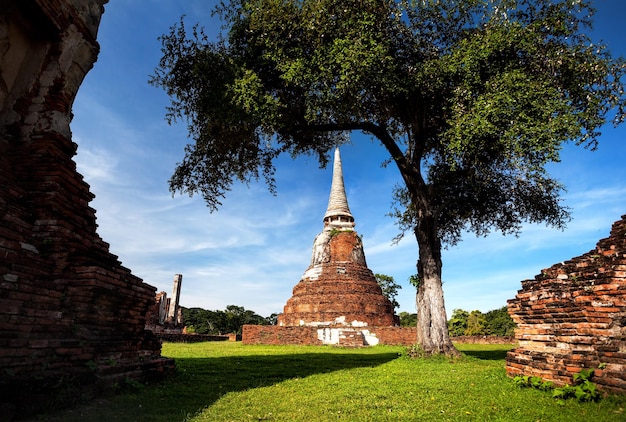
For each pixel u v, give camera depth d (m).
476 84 12.14
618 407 5.47
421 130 15.26
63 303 6.15
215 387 7.83
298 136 17.09
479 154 12.96
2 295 5.22
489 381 8.42
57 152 7.11
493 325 54.16
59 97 7.52
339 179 39.62
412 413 5.75
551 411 5.60
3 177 6.50
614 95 12.23
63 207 6.84
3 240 5.45
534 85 10.98
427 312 14.20
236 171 16.92
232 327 65.06
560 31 12.36
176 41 14.40
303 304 31.89
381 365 12.45
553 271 8.03
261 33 13.56
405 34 13.55
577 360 6.70
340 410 5.93
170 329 40.78
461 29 14.16
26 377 5.11
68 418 4.96
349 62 11.66
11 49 7.21
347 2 12.70
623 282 6.45
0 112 7.13
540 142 10.54
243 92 12.07
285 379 9.15
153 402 6.17
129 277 7.39
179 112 15.20
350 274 32.81
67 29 7.75
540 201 17.23
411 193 15.72
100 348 6.63
